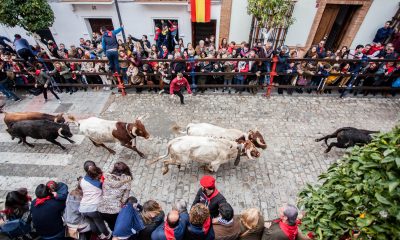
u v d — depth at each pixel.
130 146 6.32
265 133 7.38
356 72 8.17
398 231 2.10
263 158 6.54
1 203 5.55
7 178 6.15
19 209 4.03
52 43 9.52
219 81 9.20
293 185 5.87
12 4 8.88
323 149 6.83
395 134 2.26
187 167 6.32
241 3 10.00
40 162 6.58
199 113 8.23
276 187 5.82
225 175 6.09
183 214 3.55
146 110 8.41
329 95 8.98
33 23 9.53
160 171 6.25
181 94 8.29
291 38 10.80
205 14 10.05
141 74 8.68
